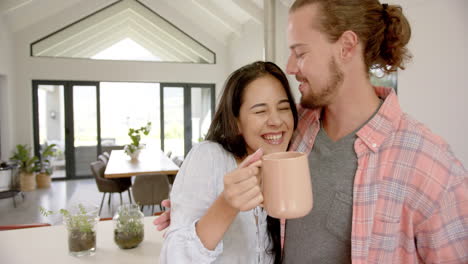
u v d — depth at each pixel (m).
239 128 0.97
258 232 0.98
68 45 8.45
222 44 9.53
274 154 0.72
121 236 1.69
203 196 0.87
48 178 7.62
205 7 7.73
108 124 9.00
